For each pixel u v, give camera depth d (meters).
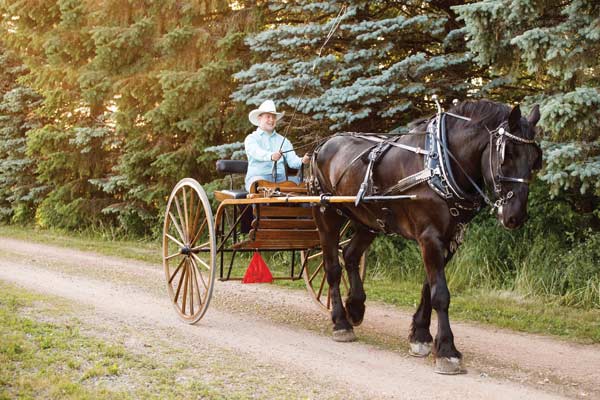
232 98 12.46
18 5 14.62
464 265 9.74
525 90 10.63
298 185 7.25
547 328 7.29
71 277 10.20
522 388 5.19
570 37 7.77
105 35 12.45
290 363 5.75
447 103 10.70
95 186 16.92
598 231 9.39
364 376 5.41
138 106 13.50
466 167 5.43
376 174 6.07
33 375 5.05
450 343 5.55
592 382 5.39
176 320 7.42
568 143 7.91
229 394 4.84
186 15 12.34
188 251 7.41
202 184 13.75
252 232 7.00
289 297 9.00
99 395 4.68
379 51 10.08
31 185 19.03
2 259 12.07
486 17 8.13
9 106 19.17
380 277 10.59
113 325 6.84
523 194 5.06
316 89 10.43
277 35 10.59
